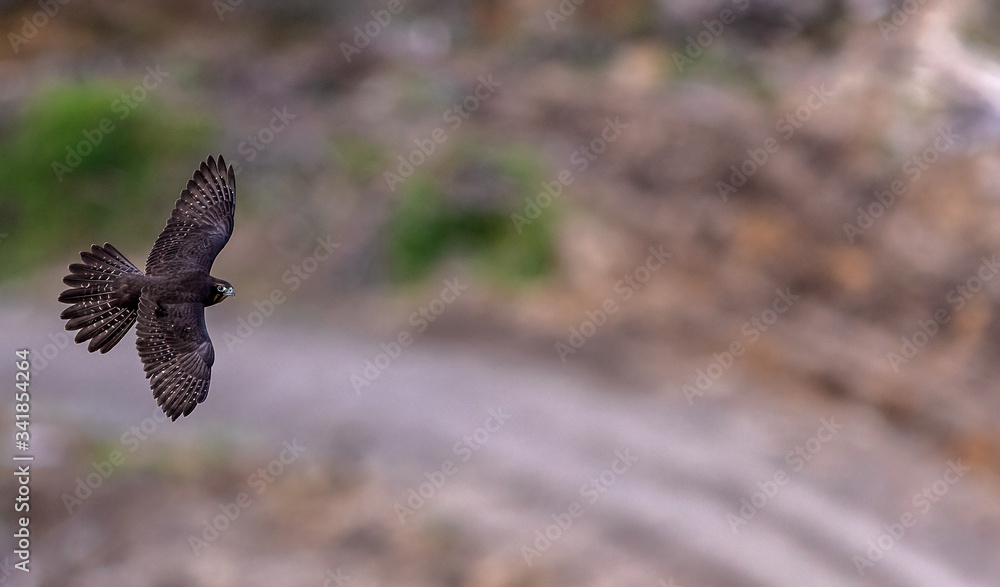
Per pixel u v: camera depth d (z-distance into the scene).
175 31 113.81
